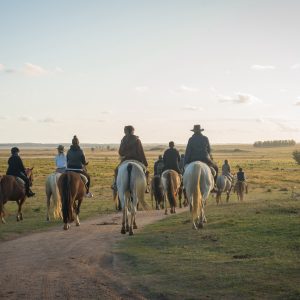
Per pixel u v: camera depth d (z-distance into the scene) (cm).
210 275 840
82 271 947
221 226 1432
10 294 793
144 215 2109
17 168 1945
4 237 1495
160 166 2573
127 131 1477
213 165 1577
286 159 14575
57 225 1775
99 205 2673
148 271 906
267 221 1429
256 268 867
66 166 1814
